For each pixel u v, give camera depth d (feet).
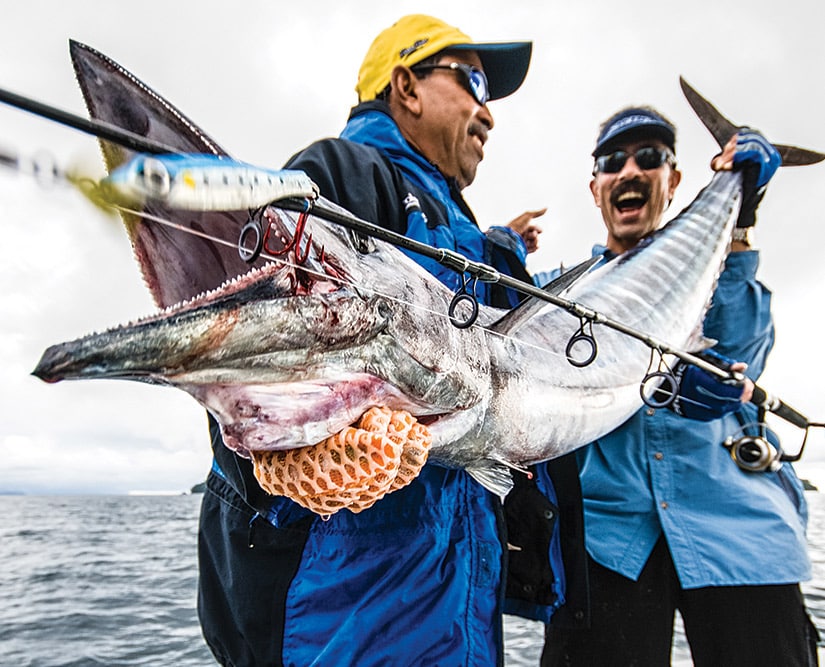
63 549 46.60
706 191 11.24
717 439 9.44
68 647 17.99
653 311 9.36
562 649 9.14
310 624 5.41
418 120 8.22
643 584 9.02
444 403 5.30
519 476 7.20
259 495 5.16
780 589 8.69
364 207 6.04
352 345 4.42
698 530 8.83
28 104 2.27
